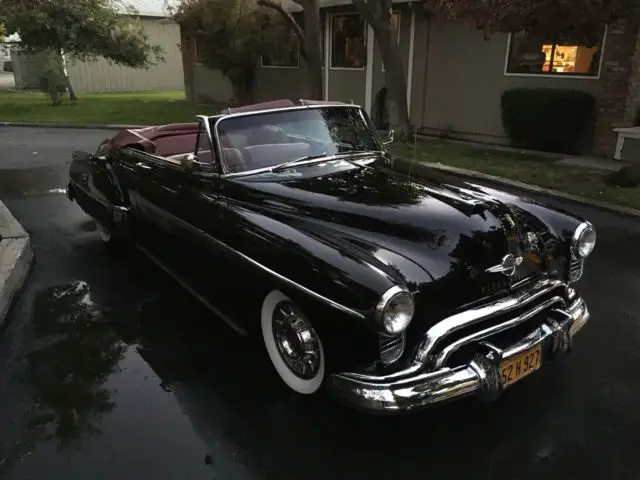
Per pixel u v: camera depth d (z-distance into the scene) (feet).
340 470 8.70
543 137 35.55
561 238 11.03
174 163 13.74
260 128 12.76
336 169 12.58
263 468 8.76
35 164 32.53
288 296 9.38
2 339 12.69
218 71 63.77
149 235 15.08
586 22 21.29
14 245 16.58
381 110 46.83
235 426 9.72
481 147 38.14
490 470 8.67
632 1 19.70
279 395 10.57
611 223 20.90
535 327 9.89
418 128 45.27
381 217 10.03
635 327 13.05
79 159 19.49
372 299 7.93
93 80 83.82
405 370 8.43
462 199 10.55
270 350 10.69
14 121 50.39
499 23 23.03
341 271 8.49
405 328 8.15
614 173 26.11
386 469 8.71
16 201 24.44
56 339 12.71
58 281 15.89
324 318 8.73
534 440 9.30
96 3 57.88
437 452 9.07
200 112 57.47
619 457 8.90
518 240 9.96
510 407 10.15
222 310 12.03
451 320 8.63
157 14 86.17
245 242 10.37
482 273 9.27
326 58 51.55
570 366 11.43
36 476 8.64
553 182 26.45
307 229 10.00
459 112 42.04
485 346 8.80
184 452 9.11
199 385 10.93
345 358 8.69
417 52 43.88
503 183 26.81
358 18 47.75
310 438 9.41
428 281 8.81
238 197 11.68
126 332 13.01
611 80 32.22
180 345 12.43
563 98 33.88
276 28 51.37
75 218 21.94
